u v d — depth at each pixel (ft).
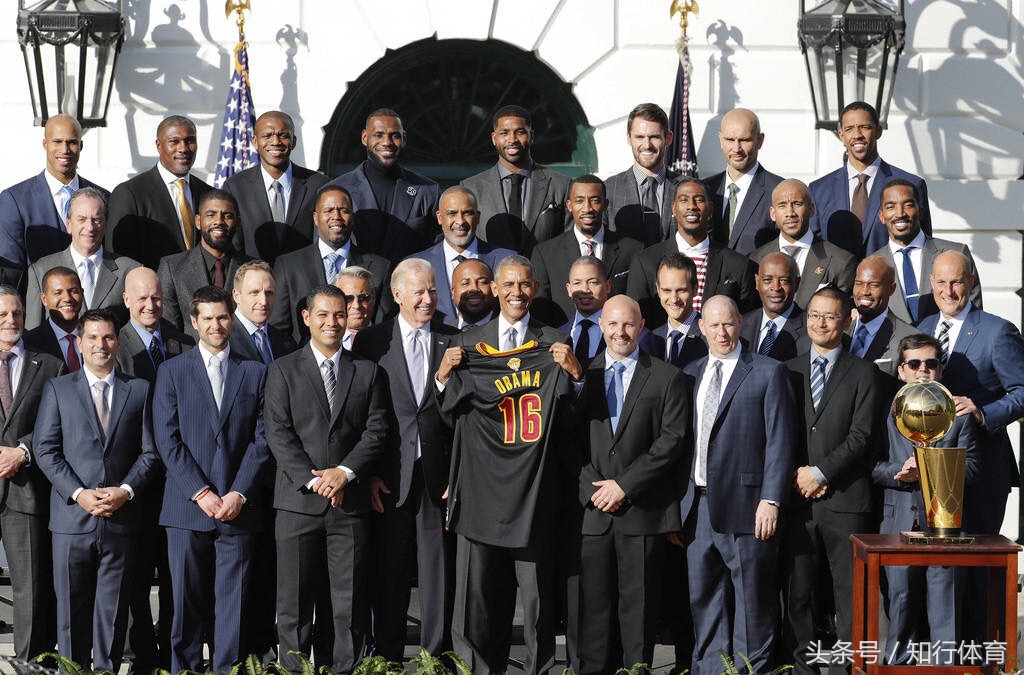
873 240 44.52
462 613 37.37
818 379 37.68
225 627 37.04
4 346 38.29
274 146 44.11
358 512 37.29
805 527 37.22
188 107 51.98
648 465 36.70
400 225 44.47
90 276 41.32
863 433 36.99
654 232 45.16
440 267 41.93
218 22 52.03
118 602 37.17
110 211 43.80
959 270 38.91
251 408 37.78
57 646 38.75
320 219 41.65
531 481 36.68
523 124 44.96
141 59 51.72
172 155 43.88
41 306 41.14
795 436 37.22
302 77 52.29
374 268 41.91
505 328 38.29
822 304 37.35
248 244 44.06
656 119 45.01
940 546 32.86
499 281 38.17
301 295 41.27
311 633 37.40
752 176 45.21
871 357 39.19
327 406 37.50
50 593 38.32
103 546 36.91
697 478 37.45
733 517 36.96
